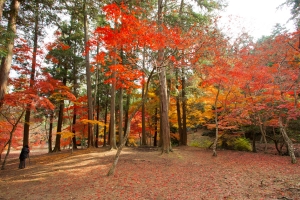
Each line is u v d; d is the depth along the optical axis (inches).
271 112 434.6
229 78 416.2
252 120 493.7
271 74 398.9
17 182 305.3
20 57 436.8
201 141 834.2
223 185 254.8
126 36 260.2
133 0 361.4
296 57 421.4
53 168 382.0
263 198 204.2
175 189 248.2
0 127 480.1
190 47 315.0
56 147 711.1
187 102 691.4
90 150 566.3
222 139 620.7
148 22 293.1
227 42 384.2
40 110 596.4
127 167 360.2
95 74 791.7
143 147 653.3
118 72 343.0
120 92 627.8
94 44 316.8
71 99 515.2
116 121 960.9
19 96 374.0
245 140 611.8
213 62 402.0
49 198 229.8
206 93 572.7
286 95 423.5
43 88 429.1
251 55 444.8
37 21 415.8
